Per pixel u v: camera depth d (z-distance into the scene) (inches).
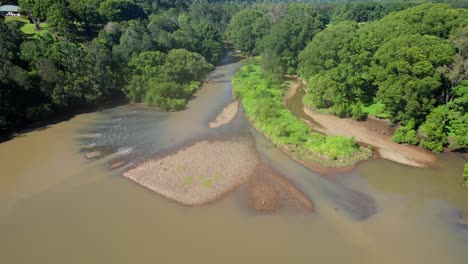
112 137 2728.8
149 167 2313.0
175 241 1706.4
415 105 2463.1
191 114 3189.0
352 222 1811.0
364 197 1999.3
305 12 5128.0
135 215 1877.5
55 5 3668.8
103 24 4448.8
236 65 4862.2
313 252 1632.6
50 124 2935.5
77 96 3120.1
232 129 2869.1
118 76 3440.0
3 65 2780.5
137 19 4825.3
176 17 6235.2
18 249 1664.6
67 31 3659.0
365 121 2908.5
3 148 2541.8
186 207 1936.5
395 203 1948.8
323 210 1899.6
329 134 2714.1
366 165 2295.8
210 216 1867.6
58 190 2082.9
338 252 1631.4
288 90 3752.5
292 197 2006.6
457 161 2310.5
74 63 3174.2
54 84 3021.7
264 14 5506.9
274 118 2893.7
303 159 2374.5
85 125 2933.1
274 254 1625.2
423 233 1734.7
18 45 3216.0
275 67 4124.0
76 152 2501.2
